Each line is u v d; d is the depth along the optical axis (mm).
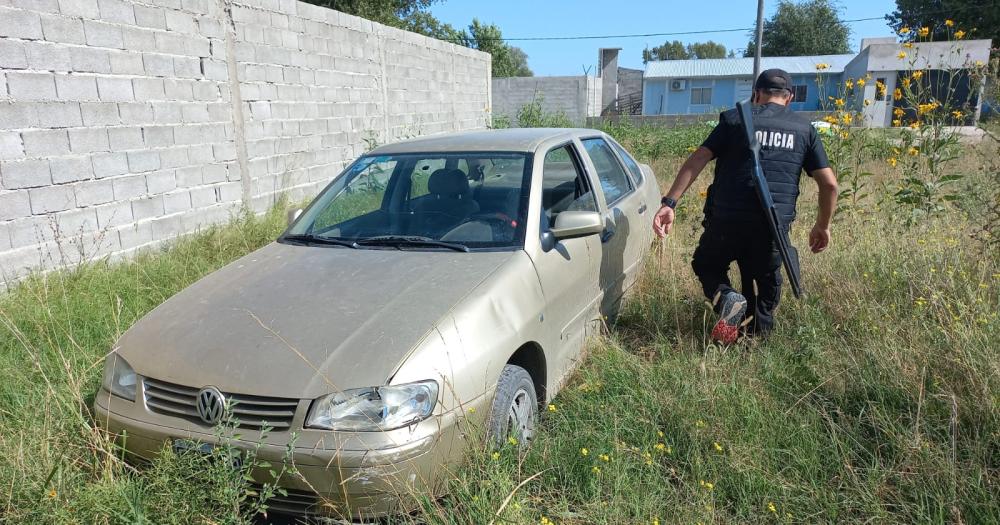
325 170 10242
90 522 2457
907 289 4195
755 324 4137
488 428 2756
